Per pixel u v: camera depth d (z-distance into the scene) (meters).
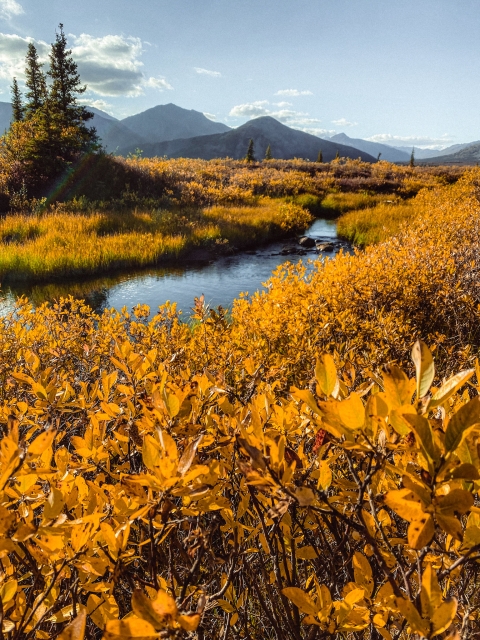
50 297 10.85
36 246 13.58
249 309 4.87
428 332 5.01
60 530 0.72
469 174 30.56
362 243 17.52
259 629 1.49
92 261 13.20
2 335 3.59
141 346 3.32
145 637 0.52
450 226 10.23
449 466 0.52
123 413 1.38
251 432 0.98
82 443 1.17
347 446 0.64
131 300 10.77
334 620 0.81
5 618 0.87
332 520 1.10
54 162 21.91
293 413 1.29
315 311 4.53
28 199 20.58
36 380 2.08
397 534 1.17
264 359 3.06
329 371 0.75
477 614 1.00
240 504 1.10
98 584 0.90
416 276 5.65
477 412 0.51
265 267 14.43
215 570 1.17
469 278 5.58
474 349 4.58
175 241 15.63
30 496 0.89
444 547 0.94
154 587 0.93
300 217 22.47
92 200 21.48
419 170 49.66
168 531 0.93
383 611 0.82
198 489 0.73
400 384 0.59
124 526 0.85
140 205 21.50
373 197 30.66
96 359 3.21
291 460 0.86
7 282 12.09
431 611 0.55
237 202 25.53
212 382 1.29
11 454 0.63
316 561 1.37
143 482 0.71
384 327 4.16
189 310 9.90
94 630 1.40
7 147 23.45
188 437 1.03
